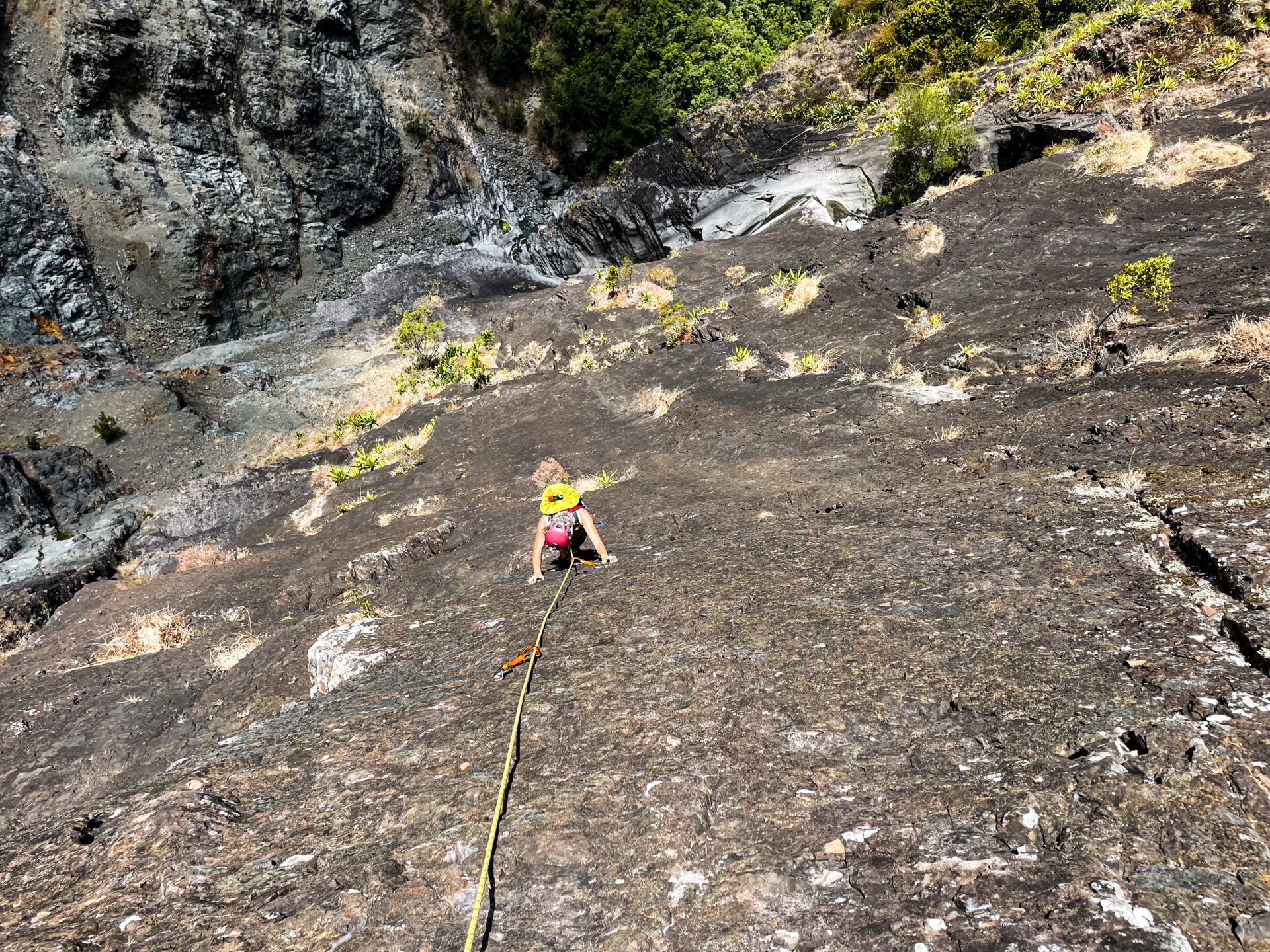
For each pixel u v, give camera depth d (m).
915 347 11.29
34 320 27.78
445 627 4.79
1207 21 19.66
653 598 4.20
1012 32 26.45
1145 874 1.79
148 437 23.56
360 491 13.85
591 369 16.44
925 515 4.98
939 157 22.30
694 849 2.15
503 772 2.62
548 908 2.02
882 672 2.94
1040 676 2.74
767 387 11.33
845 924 1.83
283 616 8.95
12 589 14.04
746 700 2.87
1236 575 3.04
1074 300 10.54
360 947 1.96
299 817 2.63
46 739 6.80
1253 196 12.41
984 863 1.92
